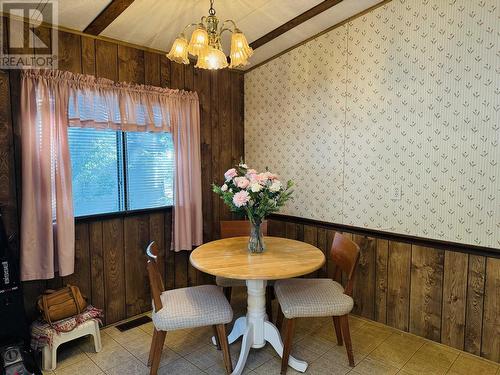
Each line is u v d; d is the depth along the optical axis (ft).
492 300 7.40
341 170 9.78
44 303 7.32
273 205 7.45
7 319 6.70
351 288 7.21
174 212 10.17
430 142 8.06
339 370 7.18
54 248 7.93
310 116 10.39
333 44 9.63
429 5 7.83
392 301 8.95
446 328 8.07
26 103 7.29
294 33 9.87
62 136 7.79
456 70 7.57
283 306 6.97
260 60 11.46
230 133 11.98
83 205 8.79
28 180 7.35
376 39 8.75
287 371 7.15
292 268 6.70
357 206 9.52
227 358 6.91
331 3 8.46
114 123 8.78
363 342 8.29
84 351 7.93
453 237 7.88
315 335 8.59
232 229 9.83
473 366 7.33
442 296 8.09
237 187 7.49
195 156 10.55
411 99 8.28
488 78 7.18
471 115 7.44
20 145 7.47
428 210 8.21
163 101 9.71
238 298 10.87
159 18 8.26
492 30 7.06
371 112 9.02
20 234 7.47
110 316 9.21
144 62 9.46
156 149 10.16
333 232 10.05
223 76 11.59
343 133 9.64
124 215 9.35
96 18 7.82
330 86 9.82
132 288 9.62
